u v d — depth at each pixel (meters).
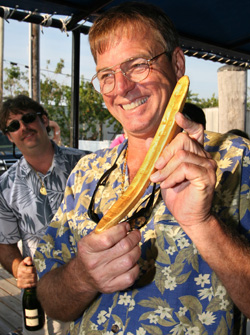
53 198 2.59
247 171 1.22
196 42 4.42
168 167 0.90
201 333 1.15
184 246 1.21
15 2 3.04
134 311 1.22
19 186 2.61
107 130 30.06
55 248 1.55
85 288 1.20
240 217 1.19
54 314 1.40
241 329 1.25
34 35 9.54
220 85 5.44
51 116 27.23
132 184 1.05
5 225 2.63
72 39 3.74
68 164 2.67
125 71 1.29
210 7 3.65
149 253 1.26
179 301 1.18
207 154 0.94
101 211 1.44
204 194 0.90
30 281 2.46
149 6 1.35
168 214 1.26
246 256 0.99
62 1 3.11
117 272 1.07
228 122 5.40
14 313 3.68
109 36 1.31
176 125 1.02
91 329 1.32
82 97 26.89
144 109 1.31
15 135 2.53
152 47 1.30
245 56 4.98
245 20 3.97
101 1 3.10
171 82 1.35
